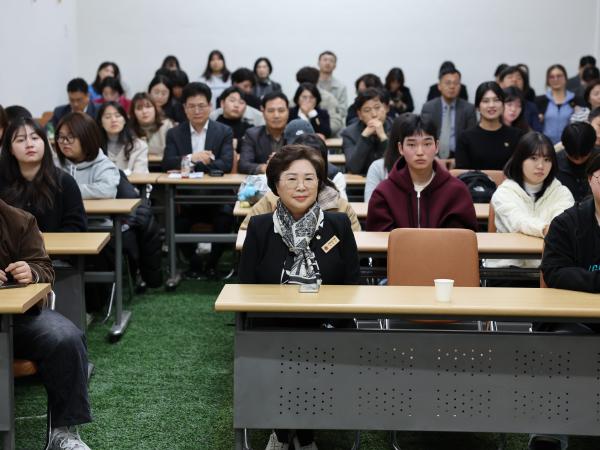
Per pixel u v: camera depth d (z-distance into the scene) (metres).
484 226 4.29
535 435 2.67
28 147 3.44
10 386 2.37
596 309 2.31
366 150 5.20
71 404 2.54
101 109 5.39
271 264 2.68
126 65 9.27
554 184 3.68
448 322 2.99
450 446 2.80
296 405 2.39
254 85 8.12
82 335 2.61
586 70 8.30
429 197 3.61
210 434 2.86
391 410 2.40
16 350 2.54
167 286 4.94
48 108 8.02
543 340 2.37
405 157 3.58
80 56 9.22
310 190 2.66
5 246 2.66
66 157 4.34
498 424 2.40
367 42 9.31
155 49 9.26
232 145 5.60
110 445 2.76
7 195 3.49
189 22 9.23
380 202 3.64
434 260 2.99
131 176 5.11
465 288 2.62
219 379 3.41
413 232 3.01
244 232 3.47
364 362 2.38
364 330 2.38
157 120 6.36
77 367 2.55
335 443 2.83
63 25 8.62
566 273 2.61
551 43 9.32
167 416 3.01
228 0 9.21
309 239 2.68
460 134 5.43
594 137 4.11
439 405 2.40
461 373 2.39
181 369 3.54
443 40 9.33
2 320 2.36
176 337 4.01
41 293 2.49
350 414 2.40
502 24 9.30
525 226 3.51
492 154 5.32
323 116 7.12
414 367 2.39
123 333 4.05
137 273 5.01
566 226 2.69
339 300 2.38
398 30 9.30
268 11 9.24
